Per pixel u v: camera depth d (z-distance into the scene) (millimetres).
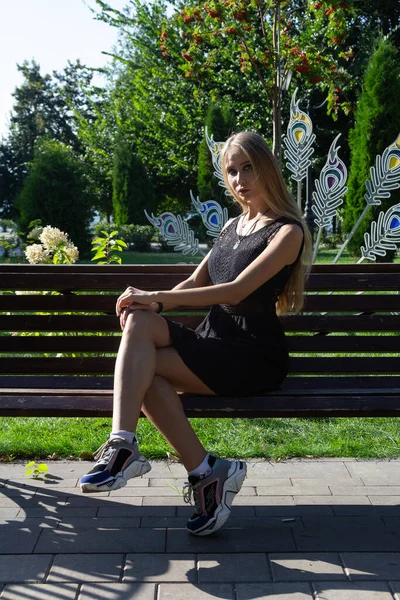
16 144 50656
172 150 25047
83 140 30891
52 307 3109
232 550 2467
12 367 3139
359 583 2240
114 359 3137
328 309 3115
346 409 2580
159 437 3676
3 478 3156
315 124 22766
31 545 2500
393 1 21750
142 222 23453
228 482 2514
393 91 11664
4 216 49875
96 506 2850
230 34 7828
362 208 11906
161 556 2424
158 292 2535
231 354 2598
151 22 23266
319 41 8883
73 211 18156
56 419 4031
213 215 5164
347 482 3111
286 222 2635
